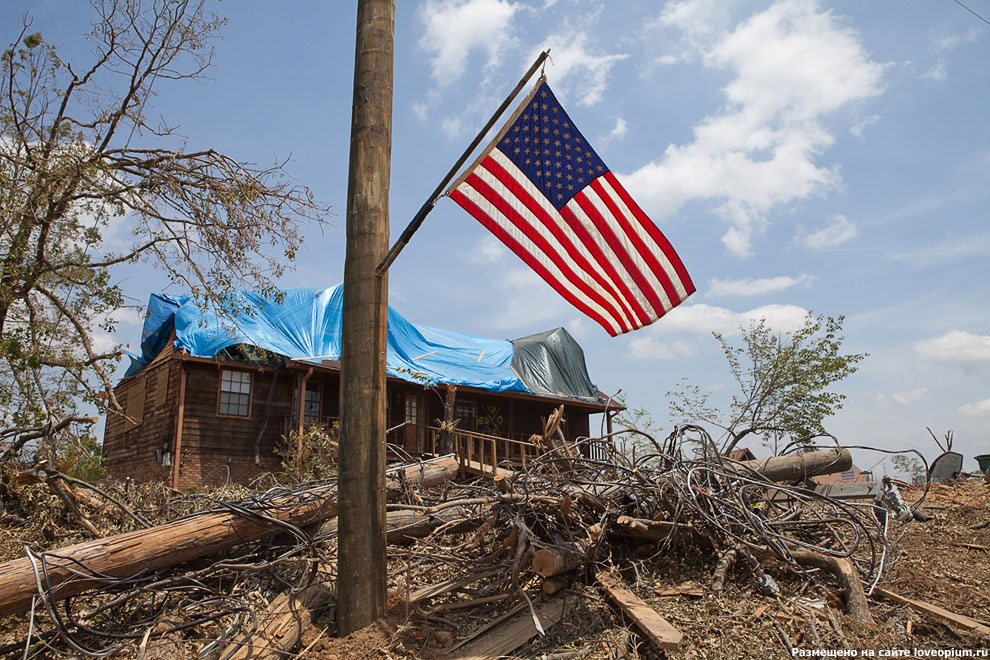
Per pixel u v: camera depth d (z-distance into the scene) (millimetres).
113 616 5375
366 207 5297
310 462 14977
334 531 6152
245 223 12117
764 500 7086
